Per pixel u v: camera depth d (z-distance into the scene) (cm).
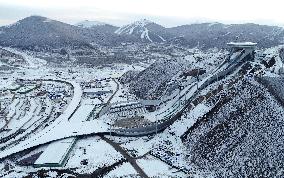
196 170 15500
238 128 16225
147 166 16162
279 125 15100
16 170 16200
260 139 15000
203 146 16812
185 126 19462
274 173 13312
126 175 15312
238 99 17988
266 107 16325
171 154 17200
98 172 15638
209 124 17912
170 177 15062
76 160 16975
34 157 17338
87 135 19862
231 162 14875
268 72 19975
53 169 16038
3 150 18762
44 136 19650
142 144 18738
